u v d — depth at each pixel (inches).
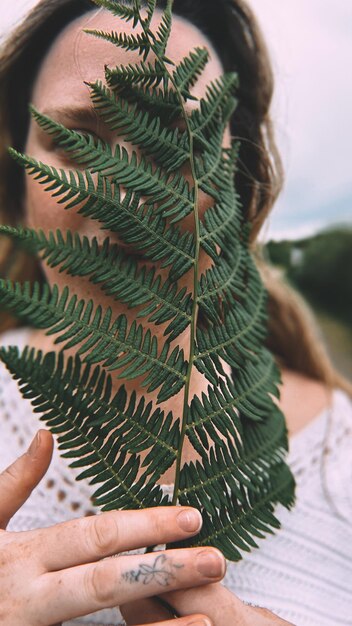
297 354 24.4
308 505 19.3
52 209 12.9
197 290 10.2
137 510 9.7
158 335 12.6
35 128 13.8
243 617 10.3
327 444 21.0
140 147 10.1
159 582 9.5
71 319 9.5
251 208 16.3
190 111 11.6
